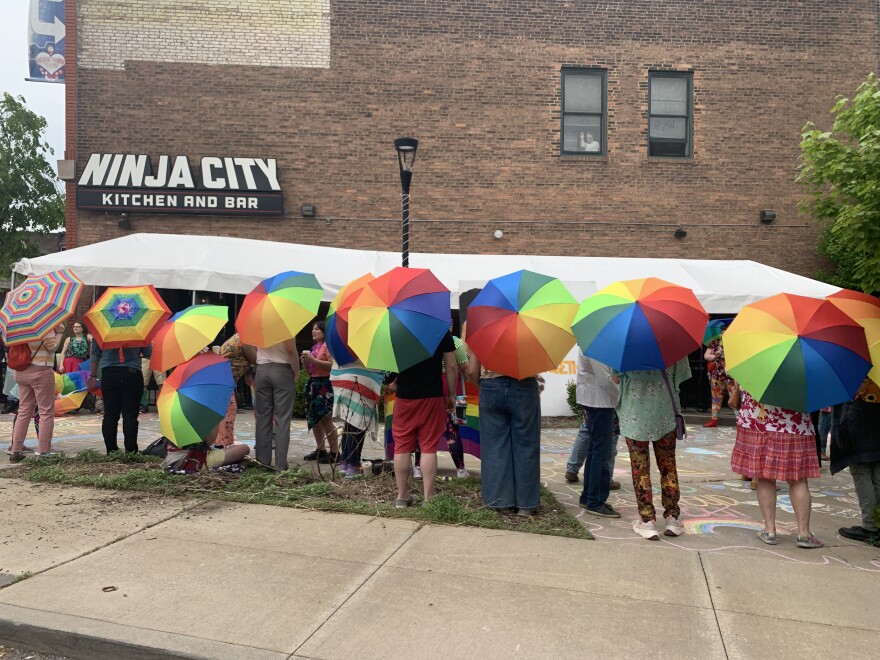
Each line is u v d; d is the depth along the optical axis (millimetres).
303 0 14469
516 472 5770
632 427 5316
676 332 4848
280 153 14445
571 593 4156
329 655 3365
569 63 14812
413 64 14602
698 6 14992
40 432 7613
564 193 14828
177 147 14266
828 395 4672
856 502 6754
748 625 3766
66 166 14109
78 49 14195
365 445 9719
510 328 5332
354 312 5469
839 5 15094
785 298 4984
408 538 5094
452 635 3582
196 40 14328
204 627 3619
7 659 3525
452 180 14672
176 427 6230
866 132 7711
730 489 7277
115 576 4266
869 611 3986
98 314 7367
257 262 12734
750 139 15055
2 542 4867
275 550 4781
